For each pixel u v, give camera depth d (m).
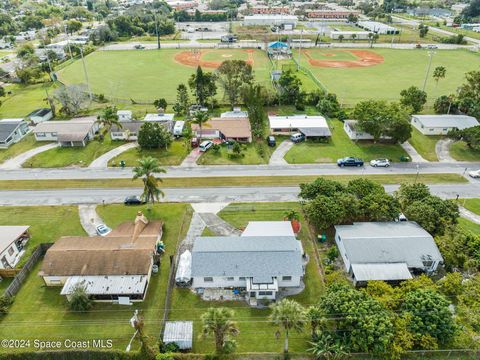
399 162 91.06
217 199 77.62
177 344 46.84
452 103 115.50
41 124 105.12
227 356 45.44
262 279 54.50
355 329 44.78
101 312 52.56
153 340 48.09
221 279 55.69
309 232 67.69
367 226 64.12
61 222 70.81
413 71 165.88
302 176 85.62
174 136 104.00
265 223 66.56
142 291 53.59
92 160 93.12
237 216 72.25
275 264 56.06
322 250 63.47
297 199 77.38
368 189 69.06
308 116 110.38
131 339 48.50
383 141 101.00
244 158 93.56
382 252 58.06
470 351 45.69
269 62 181.38
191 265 56.47
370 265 56.41
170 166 90.12
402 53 198.62
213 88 121.50
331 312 46.84
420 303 47.03
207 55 196.62
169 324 48.94
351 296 47.59
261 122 109.38
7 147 99.56
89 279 55.22
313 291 55.81
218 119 107.38
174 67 174.62
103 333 49.44
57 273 55.81
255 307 53.09
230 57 191.62
